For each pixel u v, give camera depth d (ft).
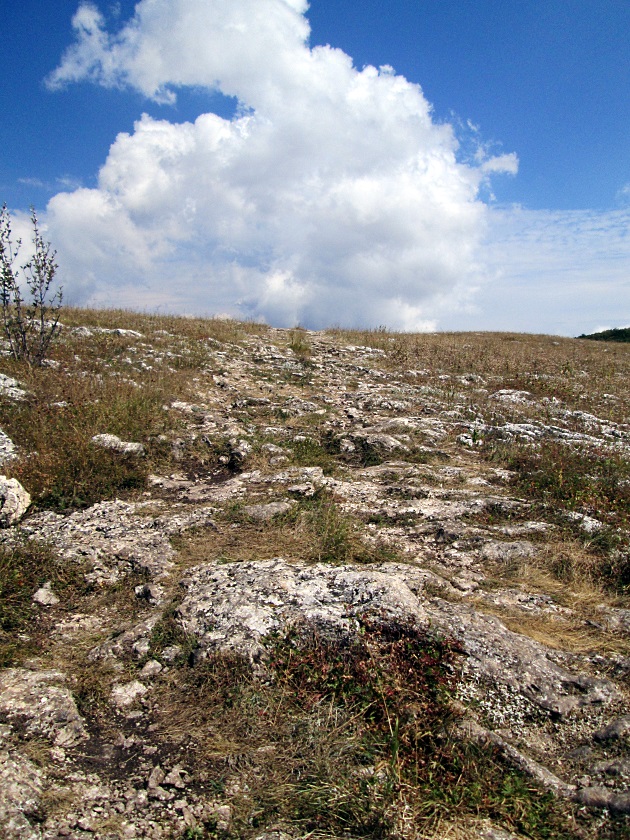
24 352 34.71
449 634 13.33
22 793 9.46
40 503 20.39
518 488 24.23
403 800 9.76
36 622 14.56
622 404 48.42
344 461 27.30
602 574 17.69
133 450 24.89
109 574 16.62
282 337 68.33
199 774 10.48
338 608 13.88
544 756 11.13
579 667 13.34
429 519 20.99
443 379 49.55
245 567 16.15
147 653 13.43
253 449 27.07
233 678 12.48
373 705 11.76
